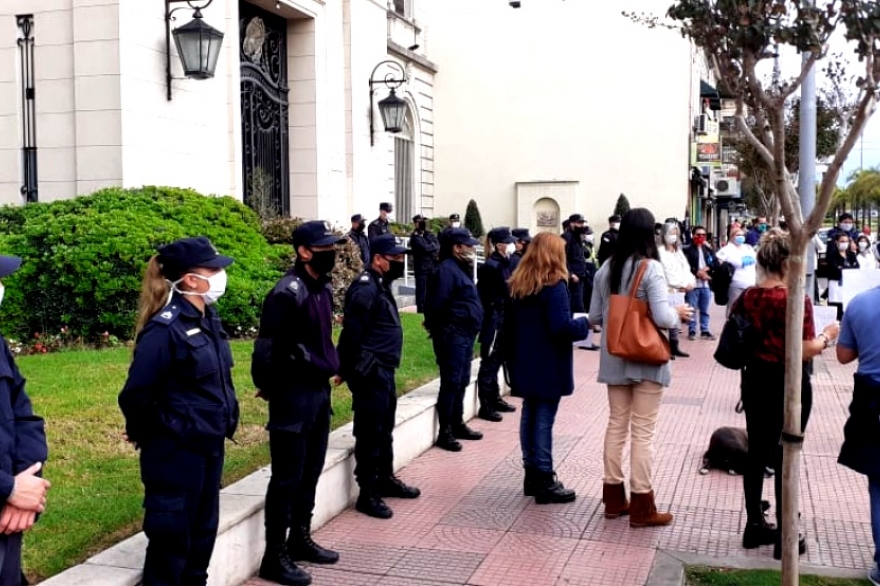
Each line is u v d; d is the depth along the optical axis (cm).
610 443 618
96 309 1038
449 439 795
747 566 527
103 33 1220
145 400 397
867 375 481
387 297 618
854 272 638
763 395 536
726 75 396
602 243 1494
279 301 494
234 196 1492
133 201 1159
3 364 335
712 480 705
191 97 1367
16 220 1137
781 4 376
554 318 627
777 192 388
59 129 1252
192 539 421
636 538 579
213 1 1422
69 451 610
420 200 2748
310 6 1728
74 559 452
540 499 651
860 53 368
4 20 1269
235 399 434
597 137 2788
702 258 1531
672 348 600
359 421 613
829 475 717
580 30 2786
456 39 2875
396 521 614
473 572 525
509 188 2861
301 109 1762
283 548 509
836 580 505
